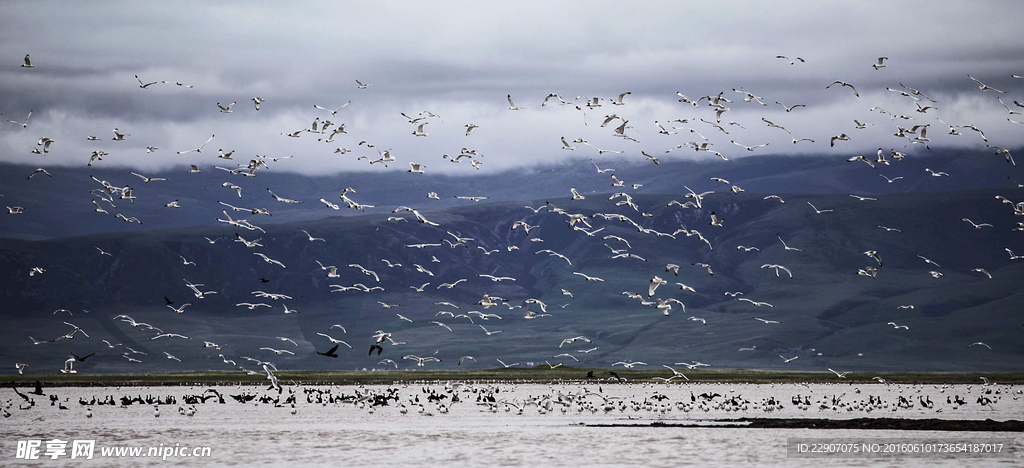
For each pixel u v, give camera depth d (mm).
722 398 124562
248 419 88312
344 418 89062
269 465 59250
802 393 142500
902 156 82375
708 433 73750
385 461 60406
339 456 62469
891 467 57719
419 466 58344
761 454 62344
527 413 94812
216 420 87188
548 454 62688
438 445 67062
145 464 59906
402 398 122625
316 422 84500
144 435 73625
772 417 88250
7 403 110062
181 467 58969
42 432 75938
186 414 92375
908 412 94750
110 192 94125
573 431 75562
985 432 73500
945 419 85250
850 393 143625
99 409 100562
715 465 58344
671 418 88125
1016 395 131500
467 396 129375
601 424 82000
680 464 58781
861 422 81875
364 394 126500
